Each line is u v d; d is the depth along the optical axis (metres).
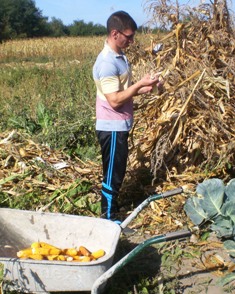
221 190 3.13
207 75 3.76
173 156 4.10
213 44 3.96
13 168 4.22
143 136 4.12
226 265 3.03
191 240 3.29
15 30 55.16
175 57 3.93
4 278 2.52
